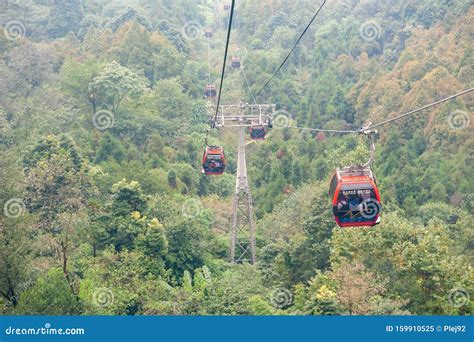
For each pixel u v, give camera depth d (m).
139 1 168.38
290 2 161.75
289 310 32.25
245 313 30.64
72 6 141.50
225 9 188.00
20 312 28.31
